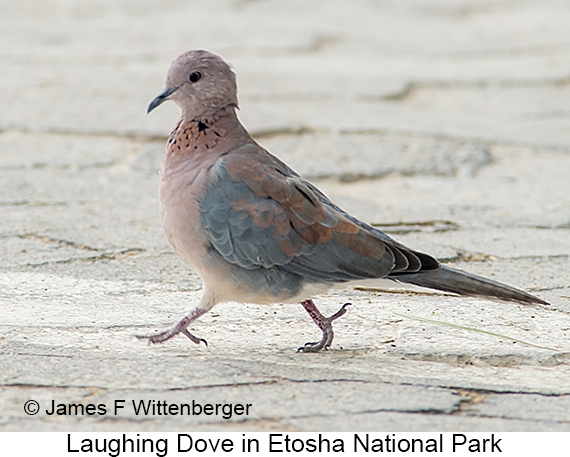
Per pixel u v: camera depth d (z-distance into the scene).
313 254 8.18
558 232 12.45
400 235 12.25
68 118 17.86
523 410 7.12
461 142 17.05
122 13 30.25
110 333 8.62
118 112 18.44
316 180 15.02
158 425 6.75
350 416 6.93
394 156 16.22
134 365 7.79
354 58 24.27
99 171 15.05
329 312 9.39
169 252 11.24
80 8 31.08
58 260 10.80
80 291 9.83
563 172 15.62
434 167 15.80
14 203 13.17
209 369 7.75
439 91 21.12
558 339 8.62
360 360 8.11
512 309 9.47
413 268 7.99
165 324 8.93
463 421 6.90
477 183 15.10
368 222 12.85
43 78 21.28
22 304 9.34
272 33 27.06
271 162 8.55
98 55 23.91
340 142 16.84
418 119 18.62
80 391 7.24
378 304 9.62
